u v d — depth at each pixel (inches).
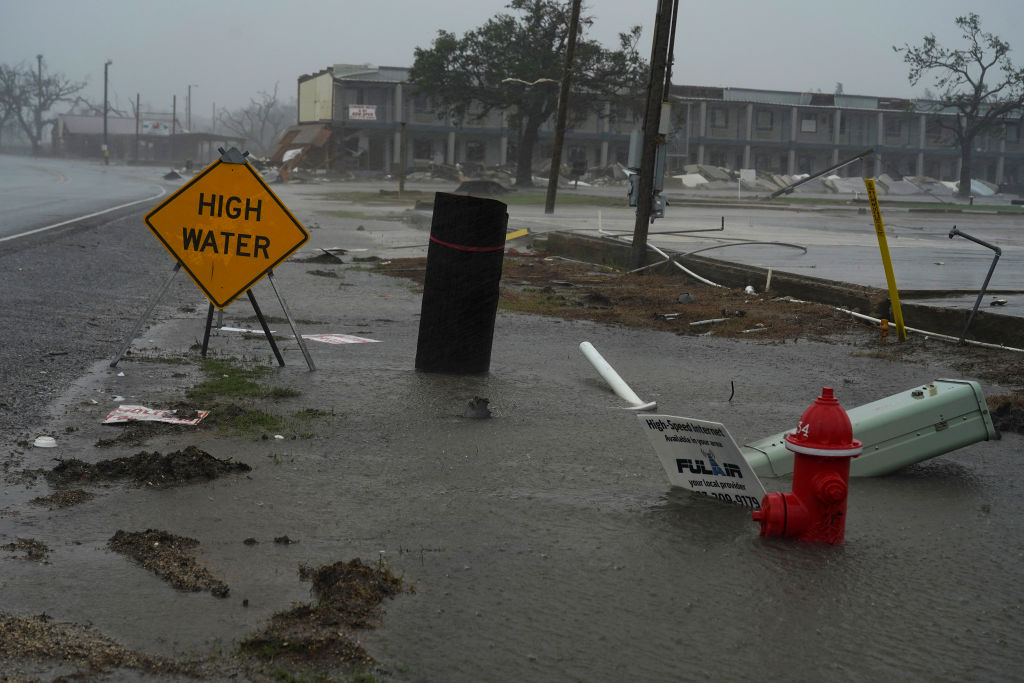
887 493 197.5
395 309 466.3
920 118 3959.2
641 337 399.2
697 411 267.3
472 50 2662.4
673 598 142.2
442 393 280.1
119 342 338.6
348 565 146.4
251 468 200.2
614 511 180.5
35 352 309.1
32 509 170.9
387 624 130.3
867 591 146.8
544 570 151.3
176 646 122.3
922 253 847.1
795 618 136.7
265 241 307.3
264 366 310.7
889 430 206.2
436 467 206.4
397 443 224.8
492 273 309.1
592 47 2576.3
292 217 305.6
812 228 1282.0
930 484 204.2
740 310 464.4
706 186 3371.1
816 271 623.8
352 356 336.8
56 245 665.6
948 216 1948.8
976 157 4092.0
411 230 1059.3
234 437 223.8
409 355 343.9
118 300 445.1
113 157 5575.8
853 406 277.7
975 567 158.1
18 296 428.5
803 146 3814.0
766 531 168.4
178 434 224.4
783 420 258.7
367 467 204.7
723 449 182.1
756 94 3838.6
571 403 273.7
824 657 125.5
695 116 3732.8
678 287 574.9
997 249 380.2
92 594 136.7
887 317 445.1
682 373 323.9
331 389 280.4
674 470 193.5
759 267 577.0
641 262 676.7
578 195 2391.7
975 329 398.3
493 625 131.4
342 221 1221.1
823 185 3555.6
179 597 136.7
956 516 183.6
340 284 561.0
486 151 3651.6
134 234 813.9
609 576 149.6
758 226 1283.2
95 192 1660.9
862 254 801.6
